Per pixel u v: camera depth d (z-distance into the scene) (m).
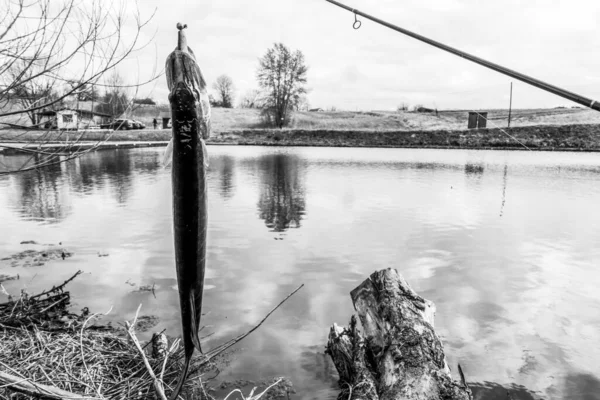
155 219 11.78
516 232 10.71
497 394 4.21
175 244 1.63
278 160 32.66
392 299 4.54
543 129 47.97
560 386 4.35
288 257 8.51
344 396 4.05
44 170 24.55
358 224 11.48
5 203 14.31
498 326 5.65
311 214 12.79
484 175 22.98
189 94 1.50
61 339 4.38
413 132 54.53
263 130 60.53
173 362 4.32
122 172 23.78
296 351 4.95
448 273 7.69
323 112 83.75
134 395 3.67
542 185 19.12
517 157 35.62
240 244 9.43
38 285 6.79
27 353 4.16
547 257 8.68
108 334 4.65
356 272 7.67
